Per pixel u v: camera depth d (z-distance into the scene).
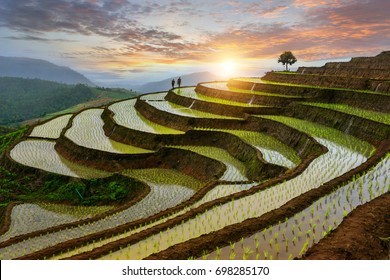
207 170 37.66
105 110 68.50
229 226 15.84
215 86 74.81
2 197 38.12
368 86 51.19
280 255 13.41
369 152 30.30
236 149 40.50
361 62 67.12
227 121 48.34
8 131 116.94
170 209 22.31
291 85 60.53
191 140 45.75
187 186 35.03
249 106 53.19
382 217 15.48
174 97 69.06
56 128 62.81
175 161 42.00
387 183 20.41
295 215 16.75
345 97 48.34
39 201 35.69
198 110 58.34
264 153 36.09
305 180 23.17
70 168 42.78
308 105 46.56
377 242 13.48
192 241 14.59
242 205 19.81
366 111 42.22
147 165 42.44
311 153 33.00
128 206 28.66
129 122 56.31
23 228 28.97
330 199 18.44
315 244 13.69
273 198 20.56
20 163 44.06
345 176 21.28
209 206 19.72
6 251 21.61
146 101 69.19
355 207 17.25
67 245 17.80
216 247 14.16
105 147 46.88
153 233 16.72
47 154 48.47
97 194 35.97
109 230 19.30
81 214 32.31
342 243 13.30
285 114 49.00
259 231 15.42
